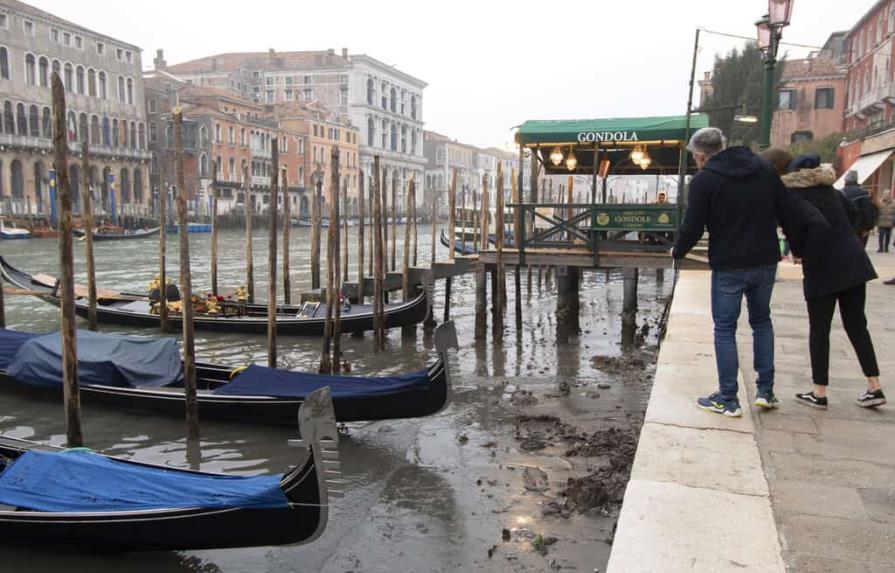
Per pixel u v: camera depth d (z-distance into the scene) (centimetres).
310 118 7575
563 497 645
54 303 1627
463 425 873
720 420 407
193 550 555
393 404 823
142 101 6109
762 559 260
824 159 3381
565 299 1459
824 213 409
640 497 310
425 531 595
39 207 5175
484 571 525
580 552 542
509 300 2086
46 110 5200
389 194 9388
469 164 11900
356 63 8862
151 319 1574
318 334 1487
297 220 6900
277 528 519
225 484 527
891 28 3297
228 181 6488
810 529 283
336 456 505
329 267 1207
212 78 8500
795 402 439
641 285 2436
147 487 534
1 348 1041
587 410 927
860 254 409
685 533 279
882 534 278
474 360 1263
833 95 4150
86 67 5506
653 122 1340
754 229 393
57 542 554
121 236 4756
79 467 555
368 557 558
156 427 895
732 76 3069
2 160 4912
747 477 329
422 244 5191
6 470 556
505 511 622
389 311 1430
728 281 401
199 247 4394
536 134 1372
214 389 912
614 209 1352
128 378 949
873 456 354
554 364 1216
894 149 2283
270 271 1087
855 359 549
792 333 659
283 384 861
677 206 1302
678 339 623
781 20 1027
